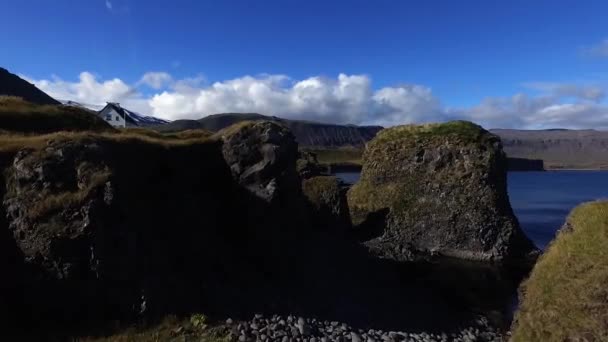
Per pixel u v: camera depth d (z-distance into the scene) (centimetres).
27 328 2373
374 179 7631
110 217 2678
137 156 3266
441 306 4056
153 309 2617
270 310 2967
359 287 4022
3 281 2453
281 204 3841
